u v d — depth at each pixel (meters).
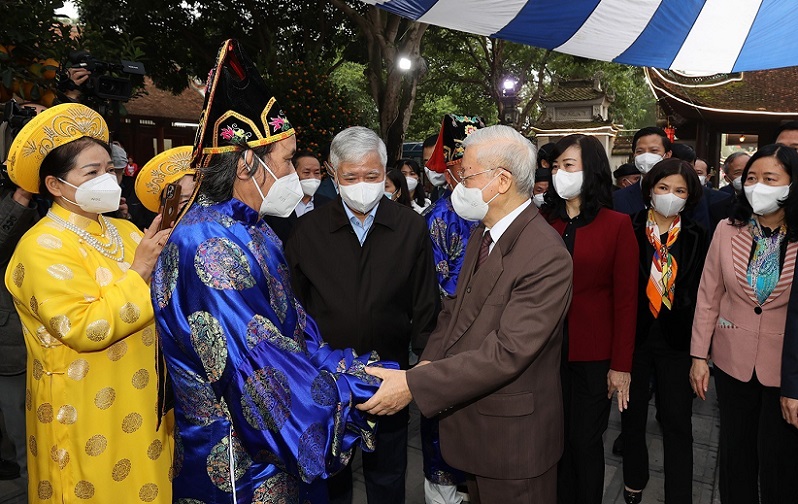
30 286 1.63
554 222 2.52
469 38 19.97
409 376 1.55
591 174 2.33
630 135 24.05
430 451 2.48
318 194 4.35
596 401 2.36
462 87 24.56
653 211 2.67
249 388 1.23
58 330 1.58
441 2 4.52
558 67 21.22
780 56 4.58
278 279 1.44
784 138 3.24
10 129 2.23
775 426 2.14
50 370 1.70
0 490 2.70
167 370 1.43
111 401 1.75
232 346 1.24
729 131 12.62
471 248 1.92
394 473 2.26
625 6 4.39
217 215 1.36
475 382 1.55
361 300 2.13
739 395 2.26
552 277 1.61
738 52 4.66
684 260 2.52
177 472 1.41
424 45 19.11
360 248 2.19
